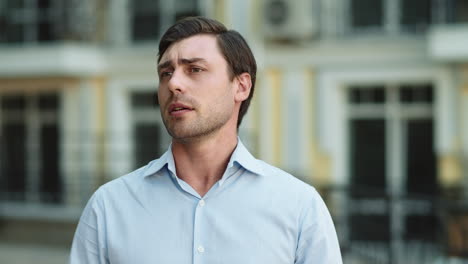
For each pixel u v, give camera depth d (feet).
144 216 5.45
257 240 5.30
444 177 22.79
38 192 28.22
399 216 23.07
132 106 27.45
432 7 23.11
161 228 5.40
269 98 25.18
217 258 5.27
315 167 24.72
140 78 26.94
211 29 5.57
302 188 5.57
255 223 5.34
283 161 25.07
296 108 24.89
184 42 5.47
